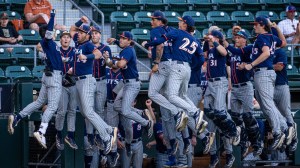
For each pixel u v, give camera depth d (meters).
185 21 29.06
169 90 28.42
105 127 28.80
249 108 30.59
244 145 31.14
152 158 33.44
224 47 30.20
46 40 27.81
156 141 32.16
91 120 28.69
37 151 31.28
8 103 30.80
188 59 28.72
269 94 29.62
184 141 29.97
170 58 28.56
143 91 34.62
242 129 31.05
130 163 32.06
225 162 32.16
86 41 29.12
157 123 32.25
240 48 30.36
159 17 29.25
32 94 30.70
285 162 32.69
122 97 30.31
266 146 33.53
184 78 28.59
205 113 30.47
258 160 32.47
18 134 30.89
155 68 28.72
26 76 35.91
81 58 27.78
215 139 30.78
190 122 29.67
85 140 30.73
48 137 31.12
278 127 29.78
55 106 28.05
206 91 30.45
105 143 28.78
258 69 29.58
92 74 29.08
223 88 30.11
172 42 28.59
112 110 31.20
